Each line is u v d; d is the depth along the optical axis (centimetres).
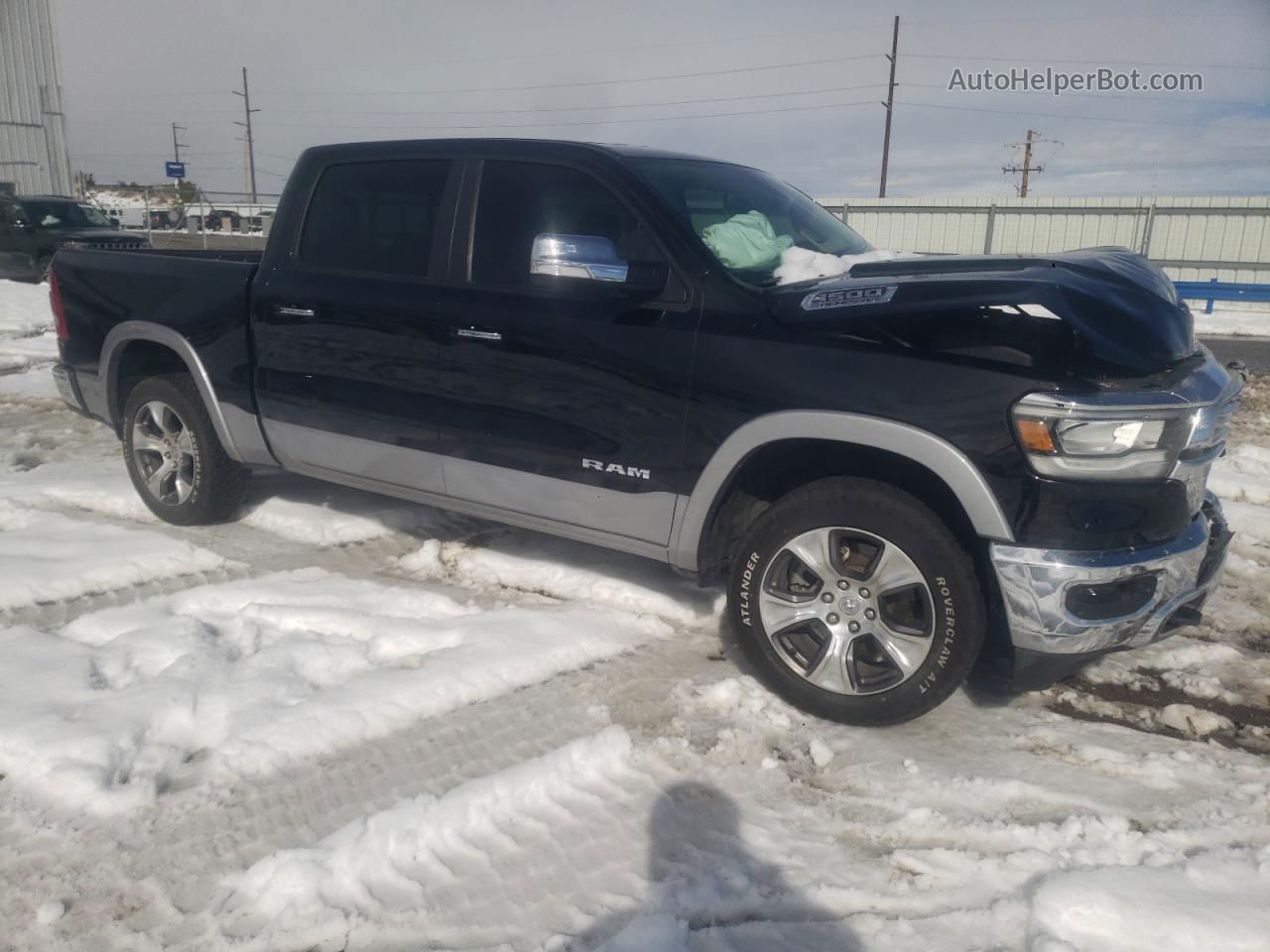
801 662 331
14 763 284
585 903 236
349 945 222
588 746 297
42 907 230
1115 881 239
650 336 338
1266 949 221
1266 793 286
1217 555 320
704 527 341
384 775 287
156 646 355
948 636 300
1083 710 339
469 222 388
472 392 381
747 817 272
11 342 1103
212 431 479
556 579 430
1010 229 2484
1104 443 277
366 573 443
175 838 258
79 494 541
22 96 3148
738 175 427
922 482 314
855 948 224
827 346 308
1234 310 1998
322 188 435
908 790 287
